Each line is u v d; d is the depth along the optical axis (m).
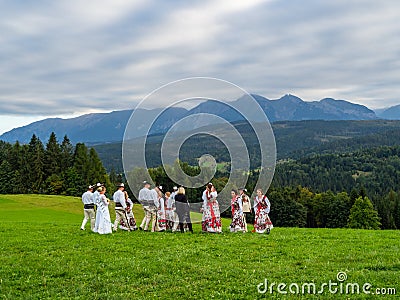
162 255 14.12
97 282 11.13
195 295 10.02
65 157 94.19
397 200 81.75
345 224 73.31
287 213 69.69
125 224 20.88
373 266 12.16
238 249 15.12
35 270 12.43
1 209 48.00
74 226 23.83
